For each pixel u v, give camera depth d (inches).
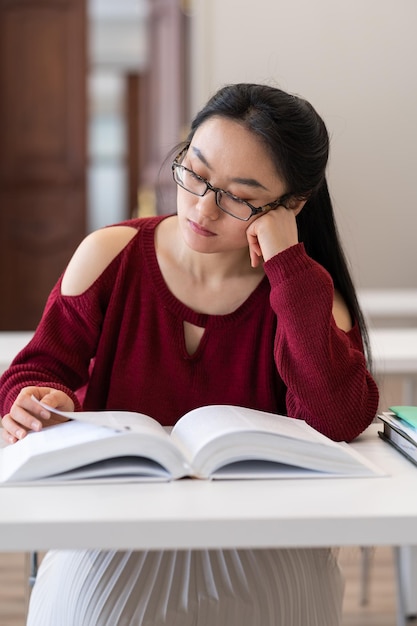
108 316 76.1
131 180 502.9
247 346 75.4
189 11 269.6
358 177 269.6
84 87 294.5
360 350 76.3
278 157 67.0
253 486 55.2
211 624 63.7
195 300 75.4
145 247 76.7
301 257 69.1
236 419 61.1
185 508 50.5
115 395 76.1
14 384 71.9
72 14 292.4
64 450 55.4
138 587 63.9
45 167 296.7
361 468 58.5
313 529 49.4
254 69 265.7
